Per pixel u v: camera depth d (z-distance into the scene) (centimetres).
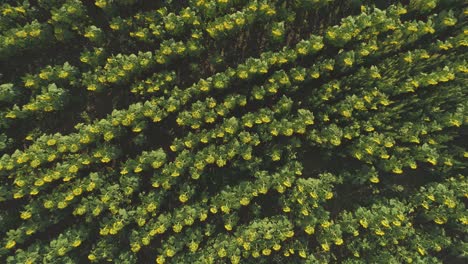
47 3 2097
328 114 2117
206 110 2103
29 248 1942
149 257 2134
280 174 2061
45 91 2048
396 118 2094
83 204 1995
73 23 2097
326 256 2091
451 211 2048
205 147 2095
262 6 2077
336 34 2081
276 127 2067
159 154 2030
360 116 2100
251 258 2036
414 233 2088
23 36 2028
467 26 2108
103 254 1964
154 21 2105
